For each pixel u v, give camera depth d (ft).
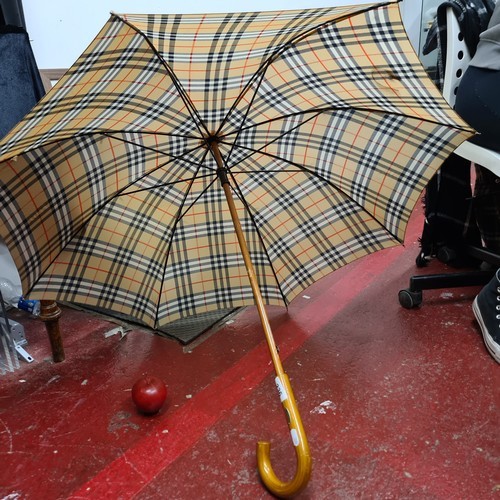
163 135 3.57
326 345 4.58
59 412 3.86
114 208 3.84
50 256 3.64
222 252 4.29
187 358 4.51
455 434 3.48
